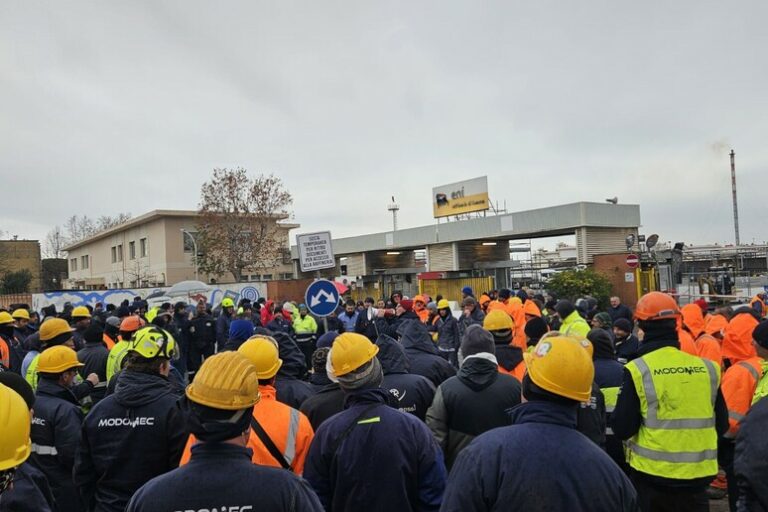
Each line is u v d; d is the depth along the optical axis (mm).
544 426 2193
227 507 1857
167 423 3455
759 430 2668
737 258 40531
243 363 2049
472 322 11984
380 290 33688
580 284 21953
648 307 3801
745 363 4680
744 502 2734
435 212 35719
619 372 4863
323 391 4328
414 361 5703
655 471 3605
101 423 3443
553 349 2248
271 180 38656
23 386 2973
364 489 2982
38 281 58531
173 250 42938
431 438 3174
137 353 3564
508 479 2074
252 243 37875
